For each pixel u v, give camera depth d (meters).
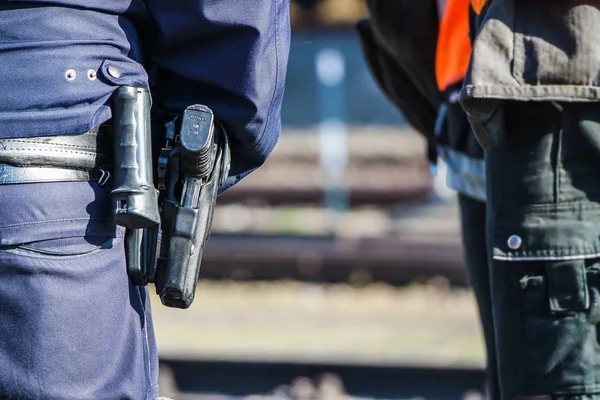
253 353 9.26
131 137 2.91
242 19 2.99
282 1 3.18
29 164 2.76
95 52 2.86
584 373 3.34
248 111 3.11
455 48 4.15
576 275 3.33
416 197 20.94
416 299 12.51
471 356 9.33
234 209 20.19
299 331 10.69
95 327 2.82
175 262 3.06
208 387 8.83
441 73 4.24
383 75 5.16
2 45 2.75
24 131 2.74
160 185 3.16
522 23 3.31
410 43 4.66
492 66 3.28
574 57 3.24
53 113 2.77
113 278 2.90
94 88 2.85
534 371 3.40
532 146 3.39
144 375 3.02
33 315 2.73
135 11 3.01
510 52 3.29
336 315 11.45
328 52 19.50
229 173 3.38
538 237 3.37
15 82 2.75
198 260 3.13
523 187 3.40
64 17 2.82
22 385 2.73
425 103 5.01
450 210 19.94
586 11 3.26
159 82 3.26
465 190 4.37
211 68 3.07
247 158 3.35
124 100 2.92
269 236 14.84
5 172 2.74
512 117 3.43
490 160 3.50
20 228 2.74
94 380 2.81
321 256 13.37
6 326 2.75
